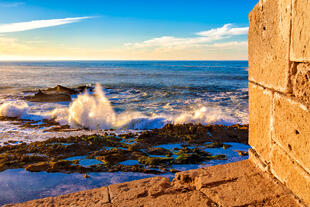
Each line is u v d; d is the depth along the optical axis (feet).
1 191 15.49
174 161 20.95
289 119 5.90
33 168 19.01
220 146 25.44
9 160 20.99
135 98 69.31
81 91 85.66
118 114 45.96
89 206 6.55
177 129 32.65
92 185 16.43
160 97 70.79
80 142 26.32
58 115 43.11
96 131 33.88
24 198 14.74
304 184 5.46
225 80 129.18
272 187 6.71
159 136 29.04
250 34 8.41
